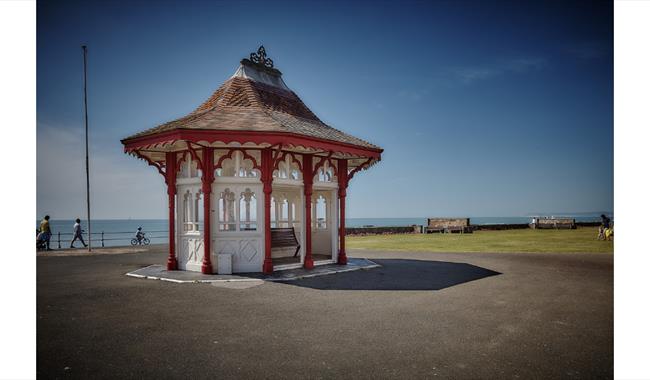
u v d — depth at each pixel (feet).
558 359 18.57
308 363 18.10
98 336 21.84
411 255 61.05
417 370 17.33
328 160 49.78
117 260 56.18
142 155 45.62
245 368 17.57
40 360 18.48
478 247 73.36
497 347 20.12
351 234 113.29
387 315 26.09
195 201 44.62
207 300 30.35
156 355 19.10
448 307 28.25
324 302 29.73
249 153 45.24
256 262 42.78
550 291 33.86
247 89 48.06
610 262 51.31
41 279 39.58
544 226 133.59
